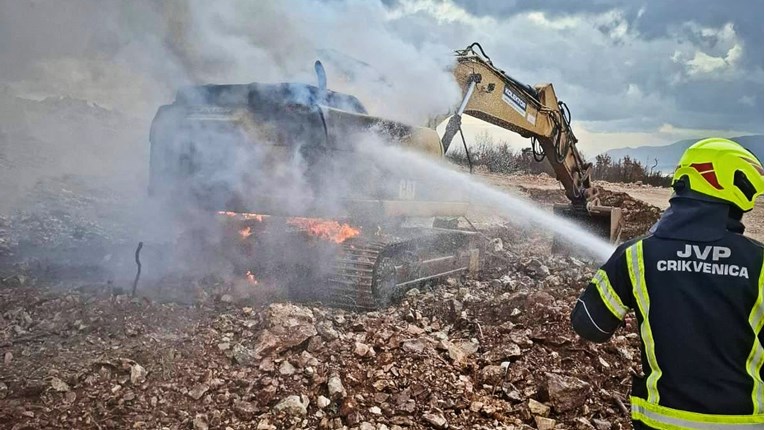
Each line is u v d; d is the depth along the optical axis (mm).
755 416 2248
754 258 2289
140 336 4598
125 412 3703
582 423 3992
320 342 4621
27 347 4352
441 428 3861
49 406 3650
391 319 5504
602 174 29531
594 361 4766
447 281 7191
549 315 5348
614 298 2516
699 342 2301
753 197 2377
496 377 4469
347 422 3852
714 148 2398
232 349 4453
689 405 2287
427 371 4438
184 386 4008
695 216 2389
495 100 7551
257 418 3793
